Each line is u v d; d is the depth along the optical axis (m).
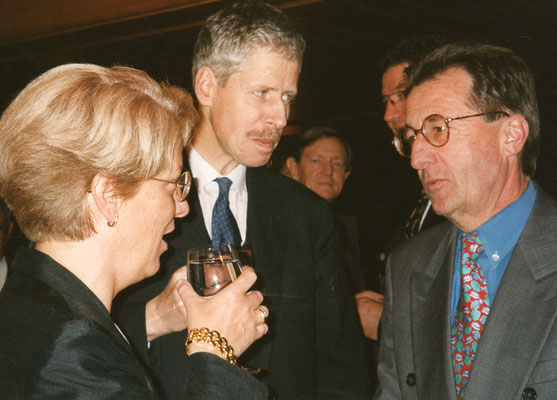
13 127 1.13
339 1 3.89
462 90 1.53
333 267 2.10
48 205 1.12
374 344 3.32
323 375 2.04
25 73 5.08
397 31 4.43
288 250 1.99
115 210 1.18
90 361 1.03
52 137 1.11
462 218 1.61
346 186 7.59
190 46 4.75
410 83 1.66
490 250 1.59
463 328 1.58
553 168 3.92
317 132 3.96
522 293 1.47
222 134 1.86
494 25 4.15
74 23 4.40
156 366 1.74
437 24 4.28
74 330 1.04
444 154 1.54
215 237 1.88
